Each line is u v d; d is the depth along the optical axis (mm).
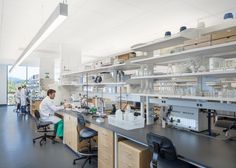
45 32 3078
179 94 2240
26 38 5383
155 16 3816
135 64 3020
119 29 4707
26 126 5770
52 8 3350
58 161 3074
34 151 3549
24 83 11352
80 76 5160
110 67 3449
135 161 2000
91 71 4191
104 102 3877
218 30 1977
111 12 3604
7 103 11664
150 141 1755
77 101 4812
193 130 2250
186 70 2133
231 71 1656
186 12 3650
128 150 2115
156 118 2936
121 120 2553
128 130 2354
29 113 8492
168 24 4328
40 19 3891
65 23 4215
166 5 3324
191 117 2240
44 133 4508
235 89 1849
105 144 2525
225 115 2465
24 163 2996
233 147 1723
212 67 1888
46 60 8195
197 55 2238
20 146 3844
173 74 2197
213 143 1846
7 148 3709
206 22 4105
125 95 3316
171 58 2451
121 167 2238
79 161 3078
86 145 3354
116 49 7160
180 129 2396
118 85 3553
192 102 2174
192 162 1428
